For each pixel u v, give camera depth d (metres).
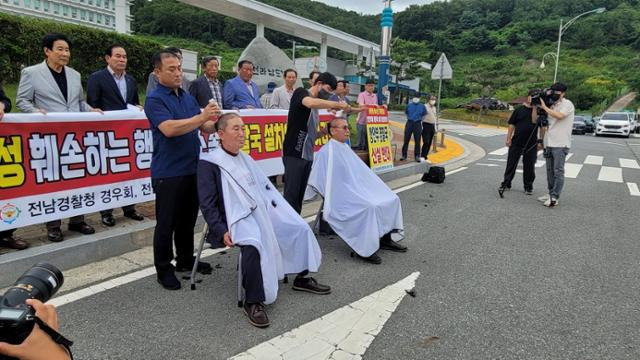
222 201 3.35
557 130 6.64
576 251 4.77
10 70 13.61
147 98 3.47
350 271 4.09
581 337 2.98
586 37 77.75
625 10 83.81
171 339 2.80
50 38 4.18
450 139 17.69
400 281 3.86
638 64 63.94
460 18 92.81
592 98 50.97
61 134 4.09
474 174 9.75
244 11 28.53
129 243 4.32
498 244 4.95
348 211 4.34
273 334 2.92
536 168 10.85
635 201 7.34
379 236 4.30
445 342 2.88
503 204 6.95
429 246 4.85
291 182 4.66
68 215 4.14
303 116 4.55
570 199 7.43
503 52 81.31
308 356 2.67
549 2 91.94
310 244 3.52
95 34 16.30
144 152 4.82
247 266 3.06
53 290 1.28
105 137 4.46
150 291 3.48
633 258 4.59
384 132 8.98
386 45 11.62
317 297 3.52
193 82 6.06
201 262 3.95
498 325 3.12
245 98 6.46
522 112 7.44
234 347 2.74
